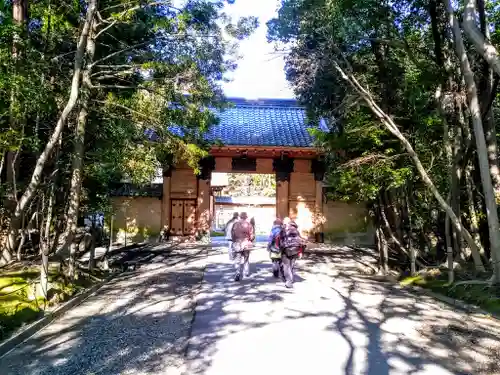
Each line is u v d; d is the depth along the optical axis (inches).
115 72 364.2
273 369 183.8
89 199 413.7
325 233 743.1
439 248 454.3
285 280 368.8
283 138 717.9
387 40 393.4
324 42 395.9
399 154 379.9
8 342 209.9
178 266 484.7
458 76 382.3
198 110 402.9
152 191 728.3
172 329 244.4
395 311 285.7
